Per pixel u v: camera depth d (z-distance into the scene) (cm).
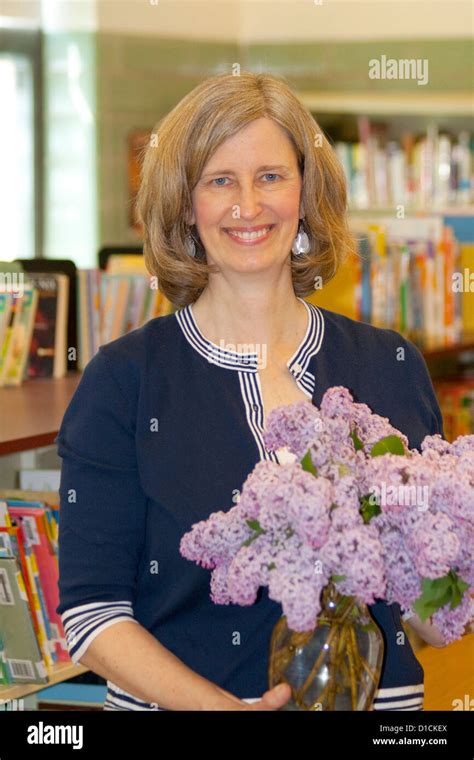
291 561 146
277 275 192
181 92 757
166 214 192
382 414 195
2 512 259
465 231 591
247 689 178
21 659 254
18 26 726
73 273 390
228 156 184
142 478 182
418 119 772
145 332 194
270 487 146
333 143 736
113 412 186
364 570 143
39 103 736
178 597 179
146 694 168
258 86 187
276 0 763
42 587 262
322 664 158
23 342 360
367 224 510
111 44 730
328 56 766
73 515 184
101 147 735
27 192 745
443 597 150
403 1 748
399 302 515
